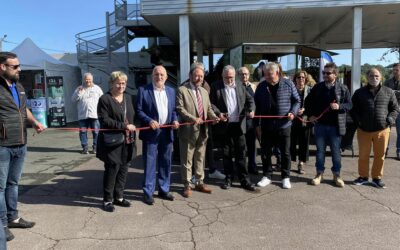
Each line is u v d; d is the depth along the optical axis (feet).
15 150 13.33
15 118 13.11
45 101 49.47
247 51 26.17
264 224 14.44
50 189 19.35
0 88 12.77
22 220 14.32
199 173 18.40
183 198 17.60
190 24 41.57
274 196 17.81
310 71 27.04
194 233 13.65
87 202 17.19
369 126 18.86
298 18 39.06
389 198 17.42
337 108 18.54
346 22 41.14
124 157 16.07
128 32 61.67
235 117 18.35
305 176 21.34
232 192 18.47
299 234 13.53
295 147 23.16
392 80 25.17
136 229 14.03
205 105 17.63
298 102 19.07
